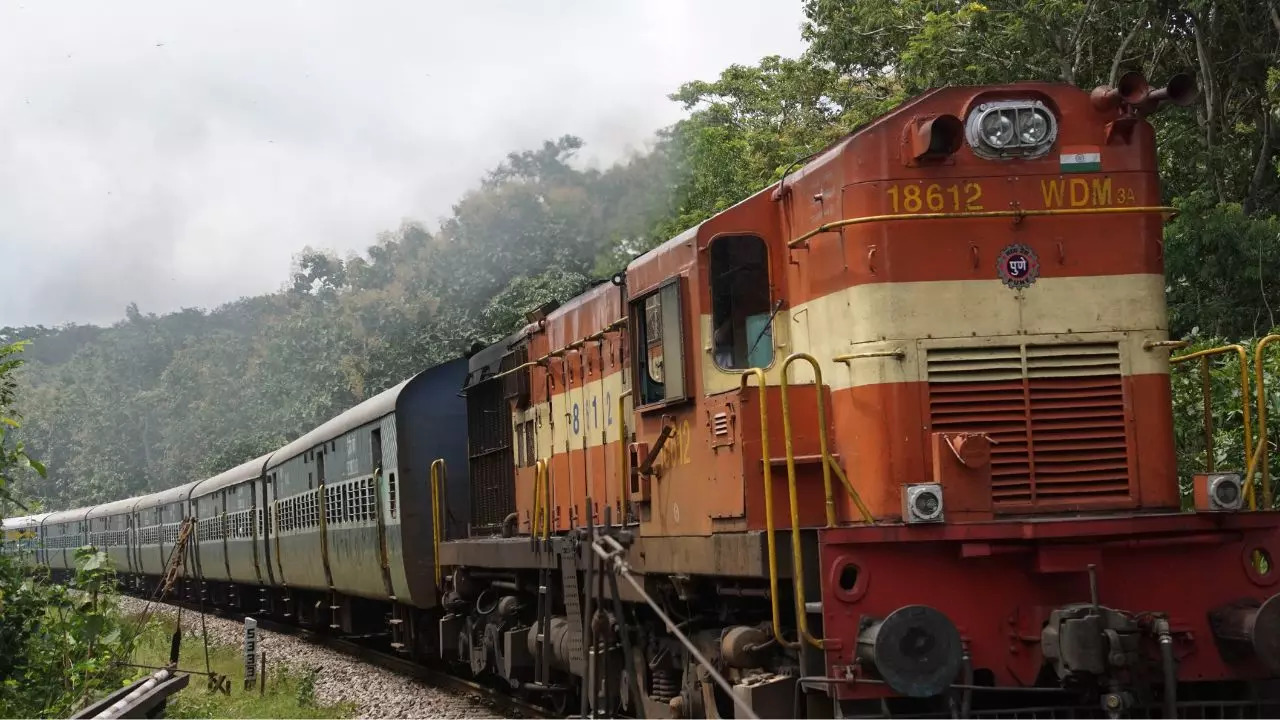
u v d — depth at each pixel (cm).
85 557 1434
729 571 809
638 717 673
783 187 876
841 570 710
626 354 1082
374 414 1844
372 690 1537
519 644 1306
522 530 1438
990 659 715
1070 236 784
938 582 716
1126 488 761
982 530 706
